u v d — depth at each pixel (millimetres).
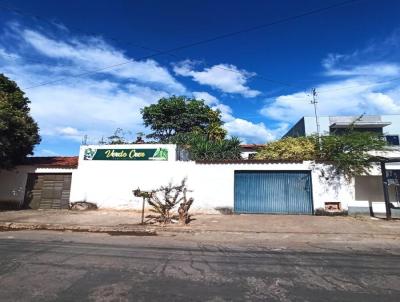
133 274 7086
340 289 6246
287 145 20641
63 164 21547
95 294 5840
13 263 7938
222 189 19000
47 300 5547
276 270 7578
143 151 20172
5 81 22578
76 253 9133
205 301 5570
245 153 30031
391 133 33500
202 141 24844
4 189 22234
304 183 18562
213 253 9461
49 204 21484
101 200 20266
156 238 12266
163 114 35750
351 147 18016
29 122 21984
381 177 18328
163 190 17859
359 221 15828
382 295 5926
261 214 18484
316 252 9742
